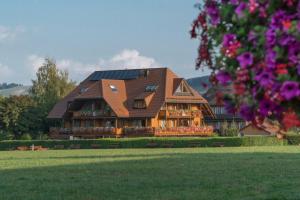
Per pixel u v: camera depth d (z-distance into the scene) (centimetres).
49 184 2316
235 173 2712
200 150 6228
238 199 1806
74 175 2722
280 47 589
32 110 10850
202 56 717
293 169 2928
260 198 1805
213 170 2898
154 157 4391
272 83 591
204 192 2005
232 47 621
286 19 592
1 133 10288
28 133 10662
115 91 10438
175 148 7312
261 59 607
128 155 4975
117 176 2636
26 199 1881
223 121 11631
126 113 10175
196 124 10556
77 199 1878
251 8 611
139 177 2570
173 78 10606
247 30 628
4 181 2452
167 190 2080
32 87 13550
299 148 6656
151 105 10119
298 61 582
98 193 2019
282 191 1981
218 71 661
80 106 10600
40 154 5841
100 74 11375
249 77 612
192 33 732
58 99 12838
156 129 9706
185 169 2984
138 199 1861
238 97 645
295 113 620
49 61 13638
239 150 6066
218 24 677
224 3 672
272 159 3841
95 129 10119
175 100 10219
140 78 10744
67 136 10325
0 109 10569
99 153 5753
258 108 638
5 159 4534
